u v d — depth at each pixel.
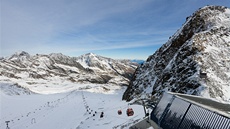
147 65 79.44
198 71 38.28
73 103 84.50
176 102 17.23
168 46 72.94
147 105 34.31
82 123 41.59
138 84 70.19
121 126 28.69
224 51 45.03
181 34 67.56
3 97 92.06
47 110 70.44
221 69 38.59
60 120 52.31
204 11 66.75
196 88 34.53
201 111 13.54
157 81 57.00
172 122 15.60
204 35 51.16
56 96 113.06
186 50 48.78
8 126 51.06
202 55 42.97
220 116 11.82
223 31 53.19
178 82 42.00
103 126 32.66
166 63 64.88
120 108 45.91
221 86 33.78
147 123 20.66
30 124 51.72
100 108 60.91
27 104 83.31
